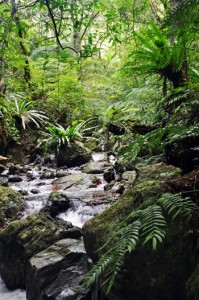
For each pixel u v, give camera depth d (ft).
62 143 19.89
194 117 7.60
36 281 6.69
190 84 8.07
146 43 9.18
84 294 6.29
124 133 12.55
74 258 7.01
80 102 25.57
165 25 5.10
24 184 15.56
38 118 23.44
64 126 24.97
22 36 19.24
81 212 11.16
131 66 10.06
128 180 13.08
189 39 7.51
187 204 3.76
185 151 7.23
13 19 8.65
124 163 14.28
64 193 13.01
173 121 8.16
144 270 4.97
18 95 22.48
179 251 4.90
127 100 11.83
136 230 3.32
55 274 6.73
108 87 23.56
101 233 5.84
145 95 11.35
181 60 8.36
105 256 3.26
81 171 17.66
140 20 19.22
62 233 8.27
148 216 3.44
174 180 5.83
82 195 12.77
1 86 20.10
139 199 5.81
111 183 13.60
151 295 4.97
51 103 25.54
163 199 3.93
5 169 18.67
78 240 7.84
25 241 8.02
